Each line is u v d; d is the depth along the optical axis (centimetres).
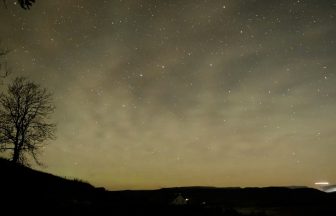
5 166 1947
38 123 2378
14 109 2316
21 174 1917
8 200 1237
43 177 2164
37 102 2380
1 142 2234
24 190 1512
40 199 1394
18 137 2297
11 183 1583
